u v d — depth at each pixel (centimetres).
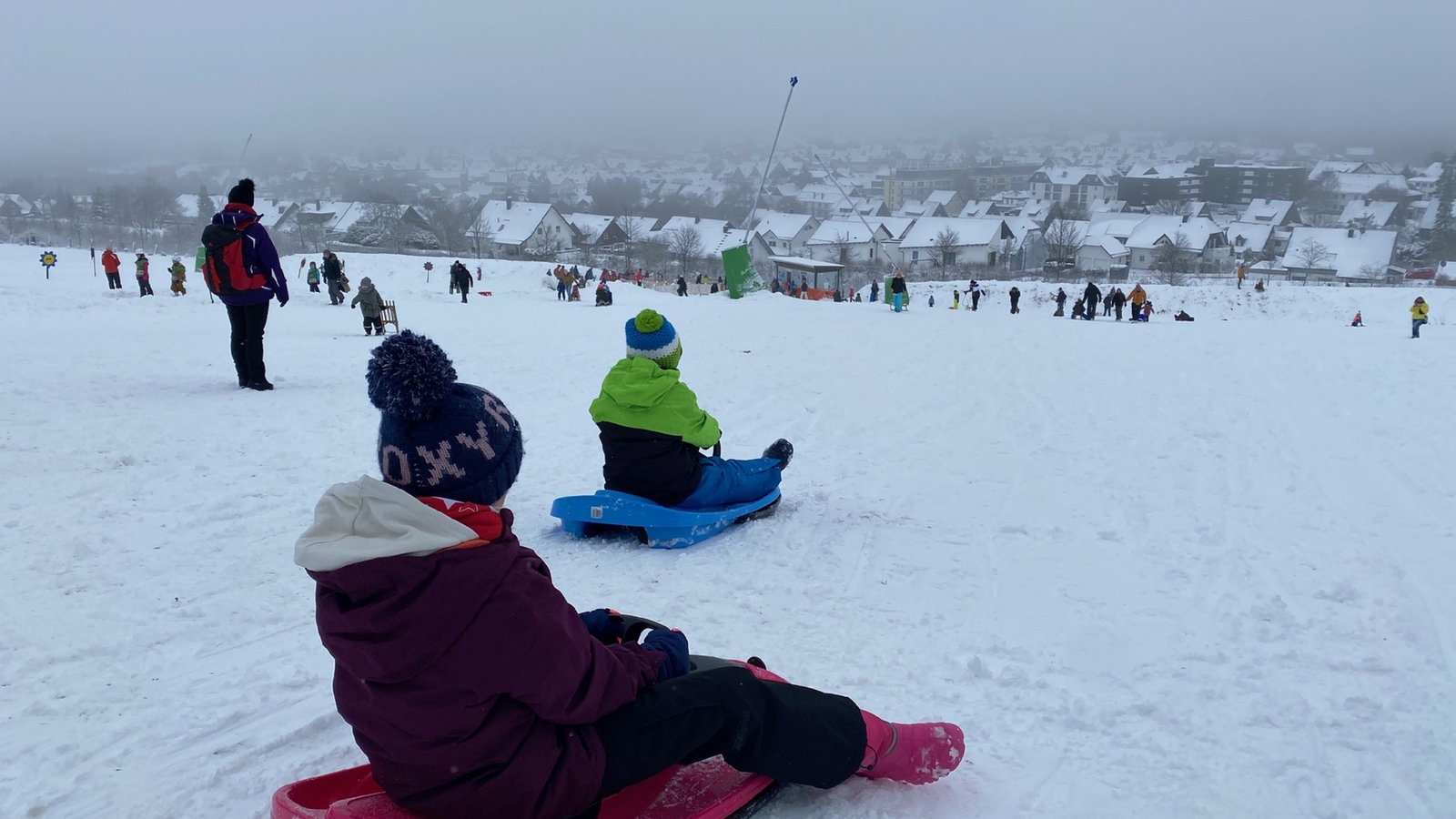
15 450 714
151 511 580
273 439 789
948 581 491
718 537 556
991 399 1084
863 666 384
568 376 1230
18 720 334
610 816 251
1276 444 846
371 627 201
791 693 262
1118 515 619
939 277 8681
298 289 3331
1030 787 294
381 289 3681
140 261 2723
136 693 355
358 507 201
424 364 206
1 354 1274
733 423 928
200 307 2389
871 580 491
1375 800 288
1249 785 296
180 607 436
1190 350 1573
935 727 288
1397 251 11056
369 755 227
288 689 362
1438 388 1162
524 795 221
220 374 1157
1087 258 9381
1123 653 400
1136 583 489
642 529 553
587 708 222
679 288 4341
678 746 240
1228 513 623
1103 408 1030
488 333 1892
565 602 223
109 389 1012
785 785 288
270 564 496
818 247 9494
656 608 446
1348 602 462
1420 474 732
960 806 283
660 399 535
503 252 9219
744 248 3316
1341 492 679
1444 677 376
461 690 208
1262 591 477
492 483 214
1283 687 367
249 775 303
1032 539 568
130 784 296
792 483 695
